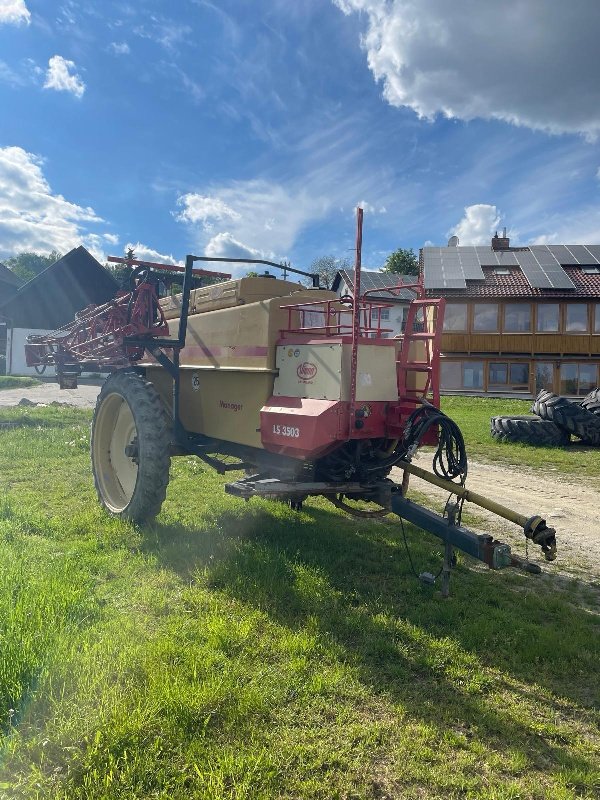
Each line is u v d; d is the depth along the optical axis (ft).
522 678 10.64
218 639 10.55
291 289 18.13
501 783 7.93
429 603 13.34
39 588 11.68
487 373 92.94
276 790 7.43
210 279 21.52
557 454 36.65
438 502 24.45
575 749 8.80
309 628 11.45
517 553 18.08
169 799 7.04
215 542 16.08
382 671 10.39
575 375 91.35
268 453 16.48
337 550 16.46
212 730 8.33
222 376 17.07
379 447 15.35
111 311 19.19
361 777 7.79
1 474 24.32
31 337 27.25
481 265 99.14
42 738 7.81
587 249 101.55
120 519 17.70
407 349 15.12
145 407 17.38
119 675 9.18
